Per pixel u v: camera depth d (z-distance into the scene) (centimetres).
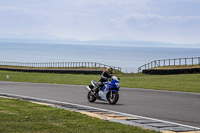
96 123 858
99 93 1399
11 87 2194
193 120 988
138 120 965
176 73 3872
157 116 1056
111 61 15675
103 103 1402
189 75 3388
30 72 5450
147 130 793
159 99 1531
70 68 6016
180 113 1120
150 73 4238
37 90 1978
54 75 4162
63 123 848
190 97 1617
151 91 1920
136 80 2972
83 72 4656
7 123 821
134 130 779
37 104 1248
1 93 1780
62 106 1271
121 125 838
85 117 955
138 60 17150
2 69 6275
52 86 2288
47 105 1250
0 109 1073
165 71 3981
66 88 2122
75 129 773
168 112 1141
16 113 995
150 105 1326
